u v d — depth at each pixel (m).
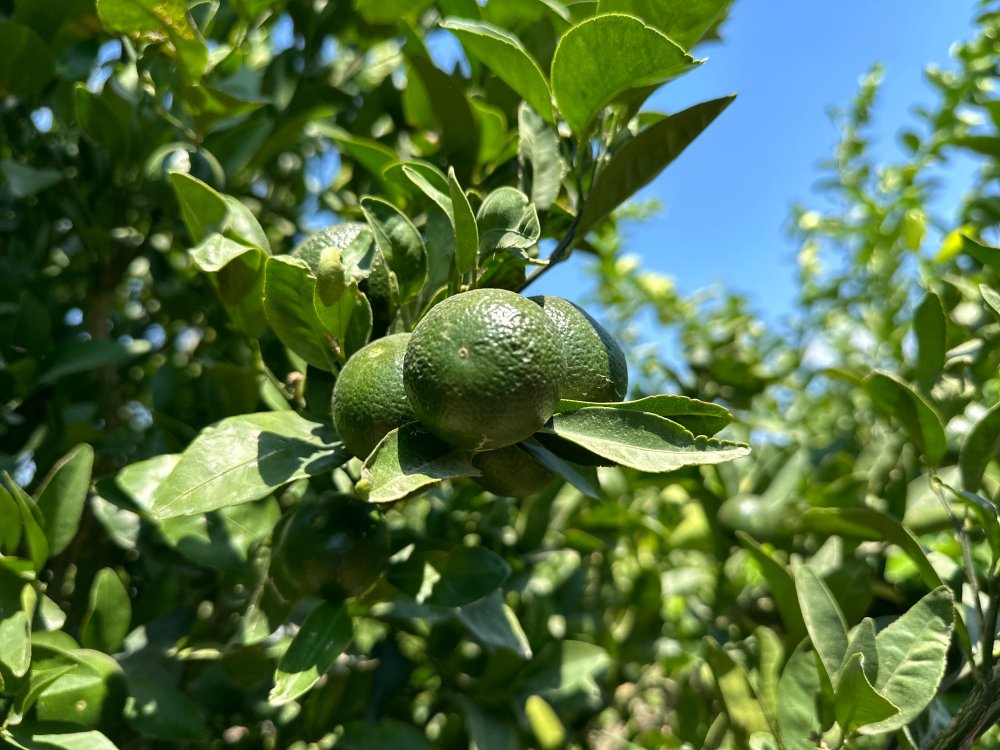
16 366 0.41
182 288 0.51
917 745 0.32
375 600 0.35
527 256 0.31
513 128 0.44
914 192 0.69
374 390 0.26
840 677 0.27
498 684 0.46
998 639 0.32
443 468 0.25
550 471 0.29
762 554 0.37
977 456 0.33
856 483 0.48
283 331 0.30
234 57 0.44
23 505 0.31
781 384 0.65
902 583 0.43
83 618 0.46
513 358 0.23
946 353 0.39
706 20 0.32
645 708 0.67
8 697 0.29
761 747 0.31
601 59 0.29
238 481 0.27
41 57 0.43
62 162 0.49
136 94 0.45
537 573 0.56
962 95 0.64
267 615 0.34
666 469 0.24
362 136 0.52
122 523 0.40
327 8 0.53
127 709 0.35
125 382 0.57
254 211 0.56
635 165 0.32
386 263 0.31
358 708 0.45
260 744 0.46
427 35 0.54
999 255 0.33
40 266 0.51
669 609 0.69
